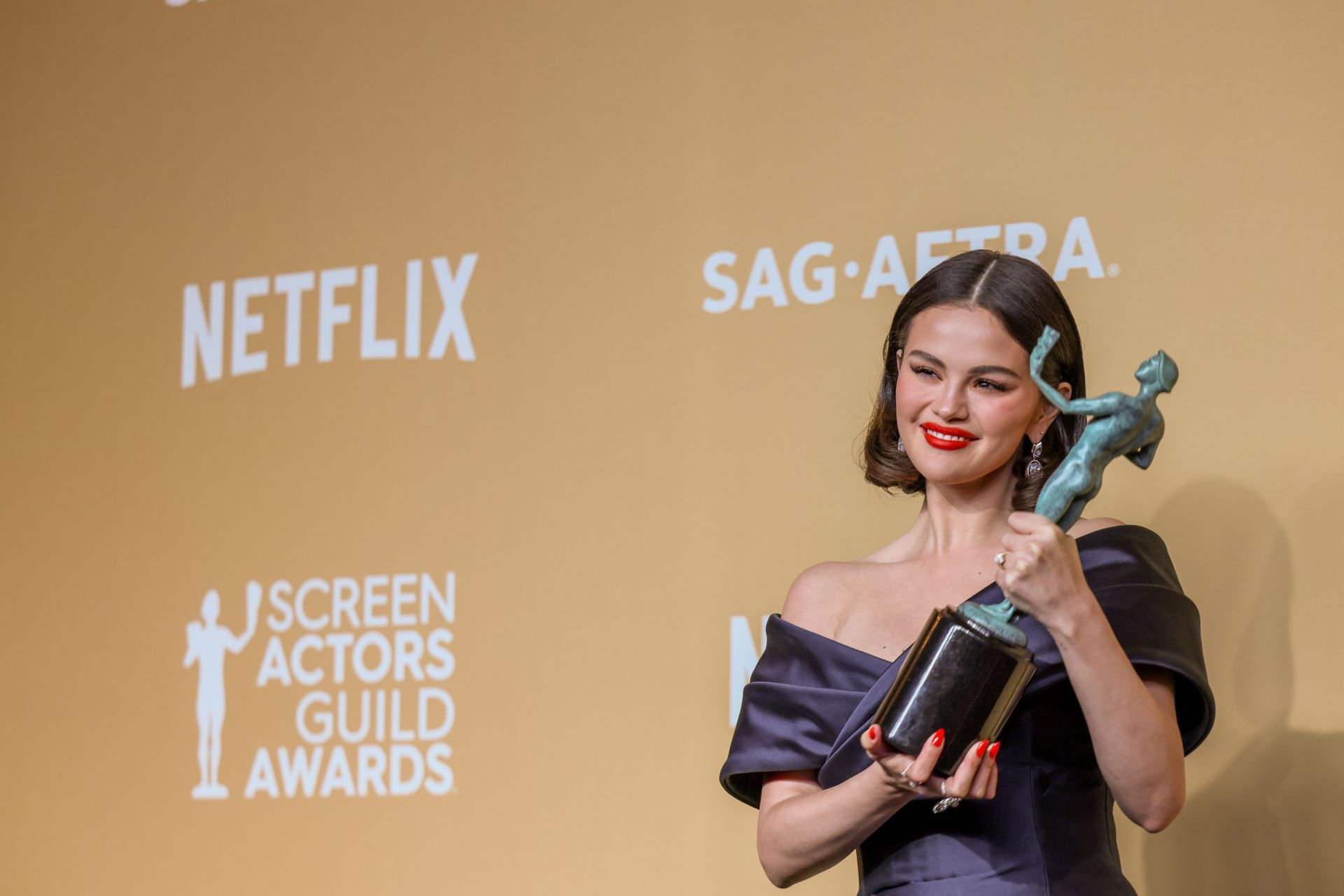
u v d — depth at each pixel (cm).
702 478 368
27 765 422
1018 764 207
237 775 400
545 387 388
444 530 391
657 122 388
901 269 357
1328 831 300
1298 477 313
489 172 405
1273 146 327
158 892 402
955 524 231
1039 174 346
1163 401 325
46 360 446
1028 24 353
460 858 373
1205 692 204
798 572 354
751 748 226
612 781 362
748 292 371
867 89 367
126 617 421
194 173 440
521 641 378
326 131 427
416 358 404
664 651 363
